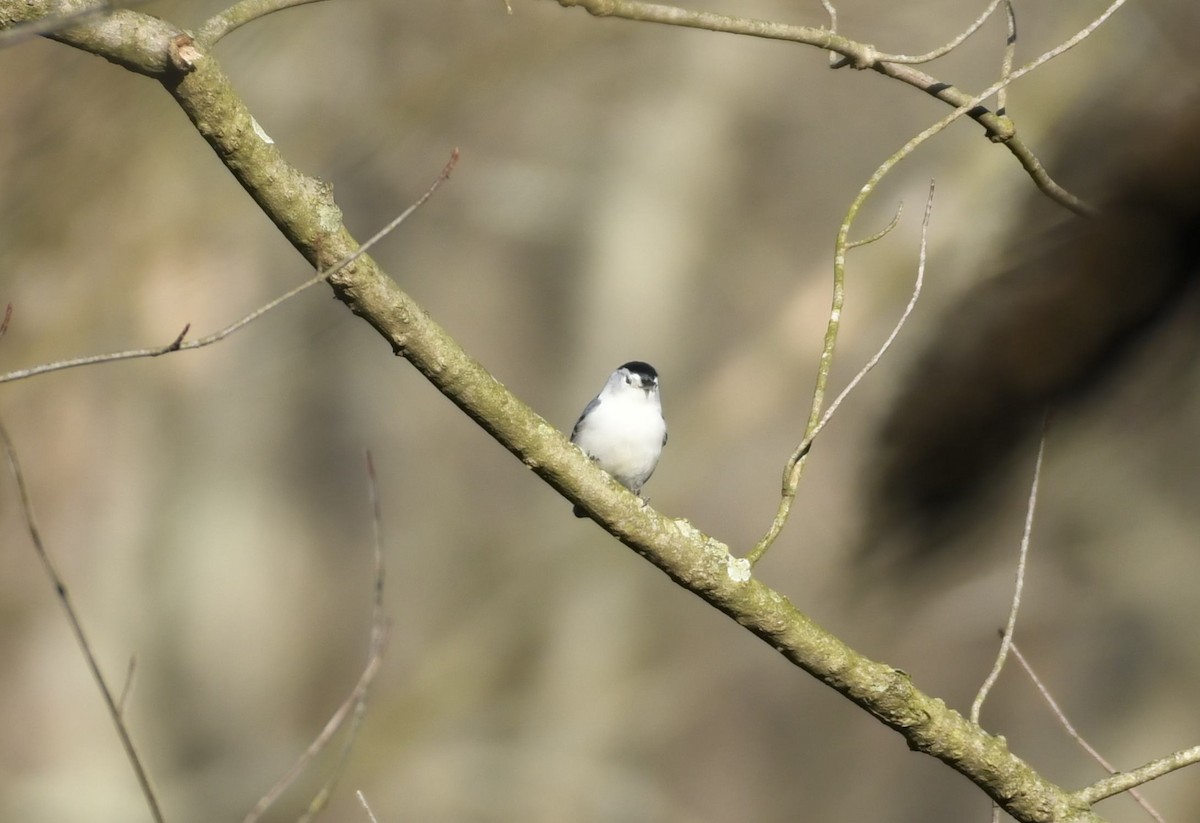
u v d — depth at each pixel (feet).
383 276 15.35
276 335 54.08
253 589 55.26
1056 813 15.72
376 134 43.19
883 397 27.40
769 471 49.03
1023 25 44.01
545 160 55.11
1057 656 37.81
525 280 56.70
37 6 14.06
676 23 16.69
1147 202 21.16
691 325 54.39
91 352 37.99
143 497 50.78
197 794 48.44
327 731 14.32
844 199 56.29
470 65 43.01
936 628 37.55
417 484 59.98
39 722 46.91
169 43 14.25
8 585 47.29
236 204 39.75
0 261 35.55
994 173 35.14
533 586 46.52
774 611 15.83
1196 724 34.96
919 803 51.83
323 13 39.83
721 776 50.80
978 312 23.95
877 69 18.02
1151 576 34.88
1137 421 23.40
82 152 35.47
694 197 54.70
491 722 45.03
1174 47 25.90
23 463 46.83
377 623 15.01
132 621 49.96
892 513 28.30
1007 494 25.72
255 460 56.13
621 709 47.24
